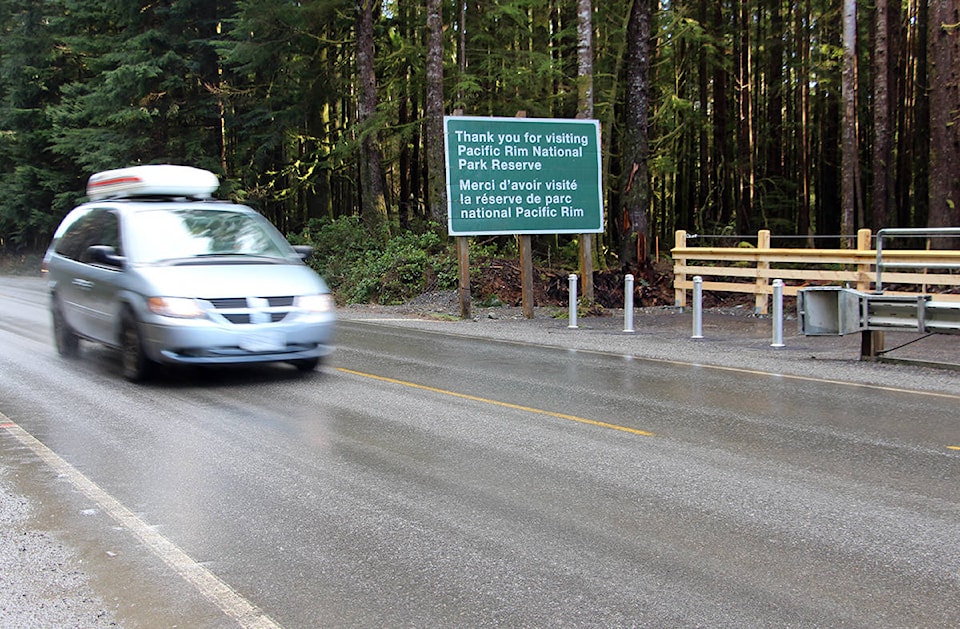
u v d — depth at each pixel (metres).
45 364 10.20
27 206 37.03
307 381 9.27
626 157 21.22
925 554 4.32
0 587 3.89
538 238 27.27
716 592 3.86
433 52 23.19
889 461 6.10
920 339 12.27
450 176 16.20
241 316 8.58
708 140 39.66
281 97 30.06
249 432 6.88
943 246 17.73
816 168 38.38
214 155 30.95
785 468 5.90
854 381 9.55
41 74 37.34
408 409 7.84
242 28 27.89
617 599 3.78
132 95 29.56
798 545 4.45
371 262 22.47
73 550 4.34
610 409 7.91
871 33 31.94
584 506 5.07
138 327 8.70
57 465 5.87
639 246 20.78
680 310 18.53
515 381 9.41
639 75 21.11
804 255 16.50
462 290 17.02
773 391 8.88
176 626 3.51
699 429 7.09
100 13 32.34
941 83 17.28
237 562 4.20
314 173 31.88
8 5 37.66
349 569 4.12
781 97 34.47
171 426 7.07
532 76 25.52
